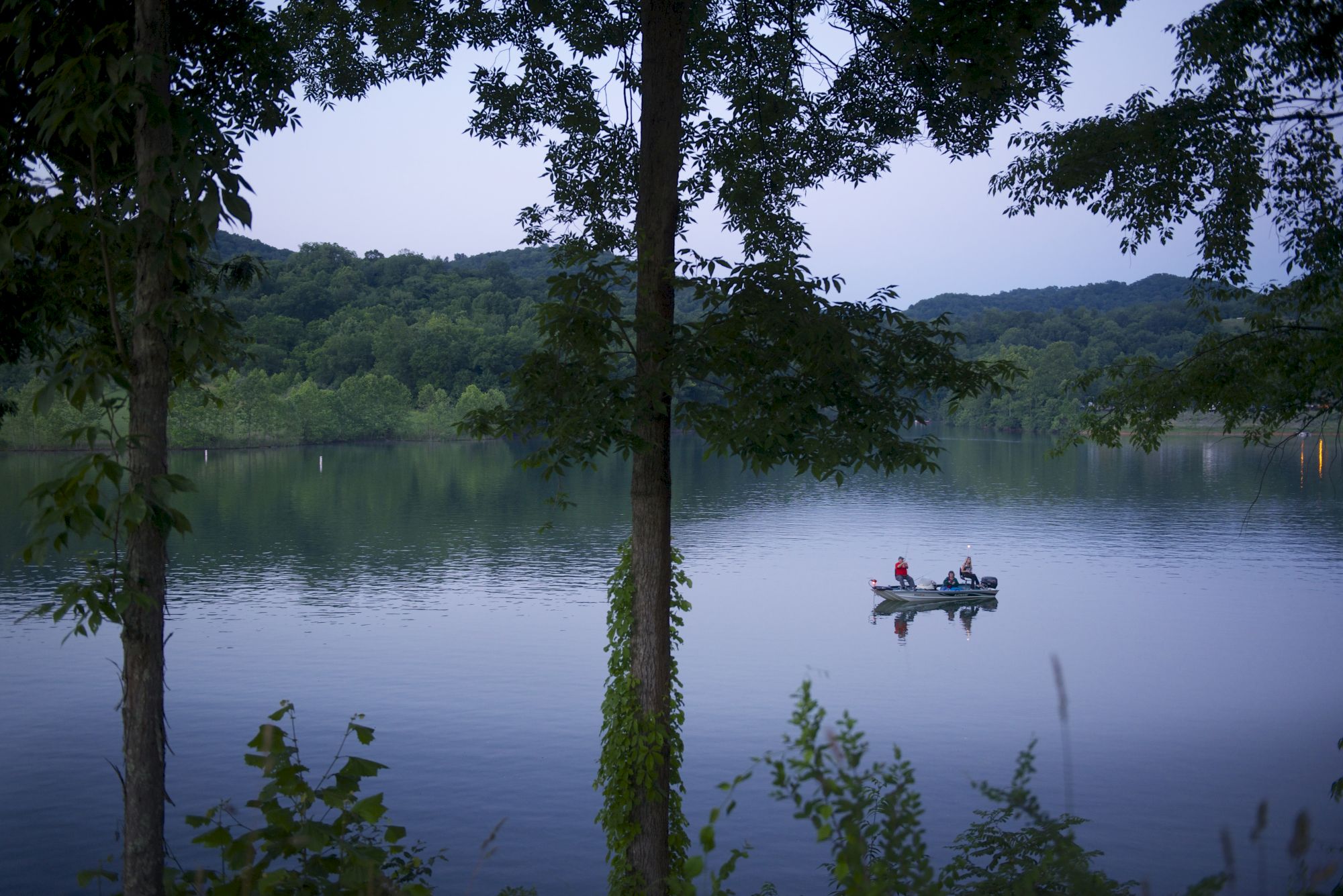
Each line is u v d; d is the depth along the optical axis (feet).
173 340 23.07
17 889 53.26
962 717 91.45
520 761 76.59
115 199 25.98
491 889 54.90
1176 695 99.45
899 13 42.14
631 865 38.32
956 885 24.31
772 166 46.57
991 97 42.57
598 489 308.40
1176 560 182.91
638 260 38.04
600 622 129.39
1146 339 425.69
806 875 55.88
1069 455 460.96
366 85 49.73
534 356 37.55
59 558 160.45
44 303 33.53
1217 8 38.09
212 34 31.99
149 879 22.20
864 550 196.85
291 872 14.97
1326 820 63.82
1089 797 68.80
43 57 23.20
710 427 35.99
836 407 38.93
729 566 178.19
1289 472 367.66
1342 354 40.88
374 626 126.11
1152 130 40.06
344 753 77.46
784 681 103.55
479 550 193.06
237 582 157.79
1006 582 163.63
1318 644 120.26
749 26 46.37
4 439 306.35
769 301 34.32
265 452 432.25
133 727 22.29
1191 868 55.36
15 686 95.66
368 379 484.74
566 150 47.70
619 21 45.91
